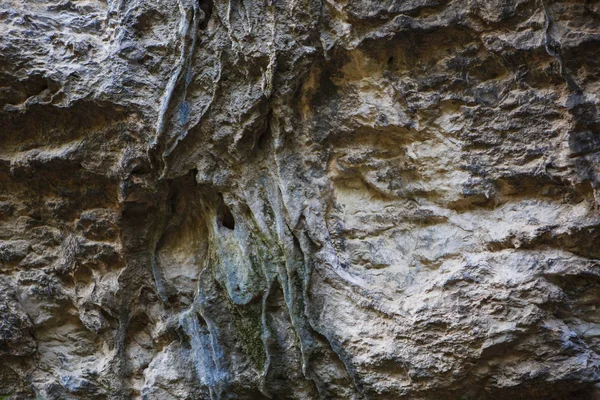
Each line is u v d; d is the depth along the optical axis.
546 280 1.65
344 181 1.96
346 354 1.84
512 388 1.67
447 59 1.77
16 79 1.95
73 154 2.01
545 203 1.70
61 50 1.95
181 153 1.95
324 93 1.91
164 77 1.92
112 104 1.90
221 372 1.96
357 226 1.92
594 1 1.59
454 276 1.72
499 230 1.73
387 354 1.77
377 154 1.89
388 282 1.84
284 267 1.90
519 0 1.64
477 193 1.75
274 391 1.93
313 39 1.83
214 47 1.90
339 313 1.87
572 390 1.63
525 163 1.70
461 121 1.77
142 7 1.92
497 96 1.72
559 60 1.61
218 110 1.92
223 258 1.98
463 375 1.70
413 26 1.74
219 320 2.00
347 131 1.90
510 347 1.65
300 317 1.88
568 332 1.61
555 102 1.65
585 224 1.61
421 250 1.83
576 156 1.62
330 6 1.80
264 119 1.90
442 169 1.80
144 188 1.99
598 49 1.59
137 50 1.92
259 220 1.92
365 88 1.87
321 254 1.89
